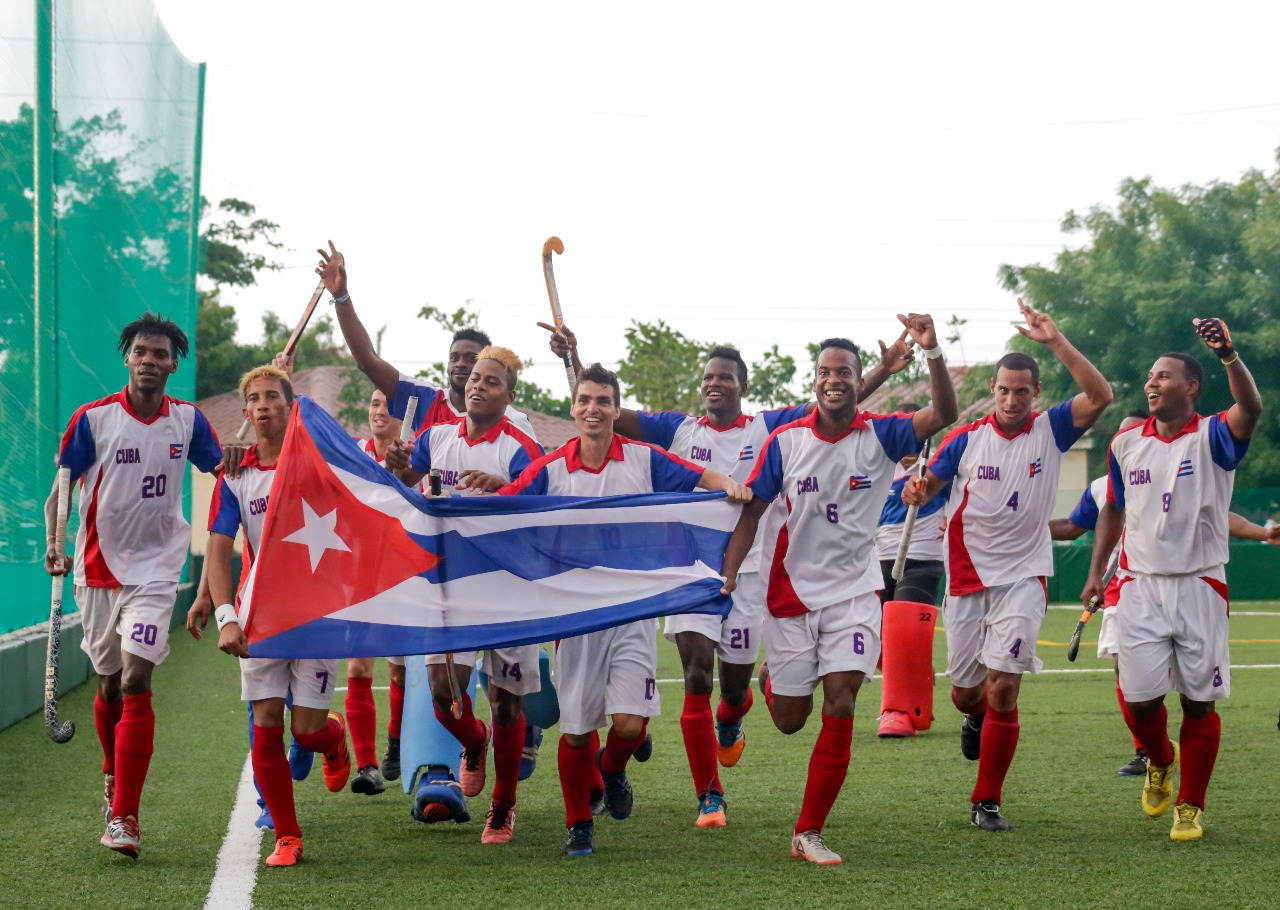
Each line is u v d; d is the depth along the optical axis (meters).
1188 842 7.55
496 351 8.57
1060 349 8.20
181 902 6.34
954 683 9.02
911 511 8.84
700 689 8.31
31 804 8.82
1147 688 8.02
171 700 14.38
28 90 12.35
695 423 9.59
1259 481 37.66
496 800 7.85
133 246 16.73
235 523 7.58
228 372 57.28
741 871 6.94
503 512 7.55
